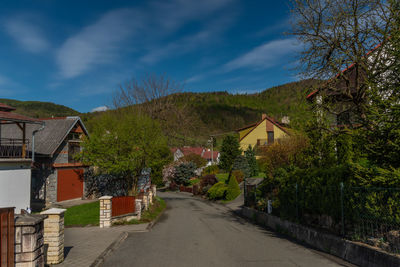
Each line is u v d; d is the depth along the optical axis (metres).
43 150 22.86
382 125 8.12
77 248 9.10
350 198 8.49
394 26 8.97
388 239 6.88
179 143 34.91
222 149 53.97
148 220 15.89
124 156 20.56
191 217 18.69
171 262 7.62
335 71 11.11
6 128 25.89
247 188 20.42
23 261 5.44
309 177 11.38
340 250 8.23
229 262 7.60
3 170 17.31
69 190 24.95
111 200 14.20
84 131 27.59
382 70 9.29
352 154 11.20
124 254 8.55
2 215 5.19
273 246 9.60
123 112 28.95
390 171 7.41
